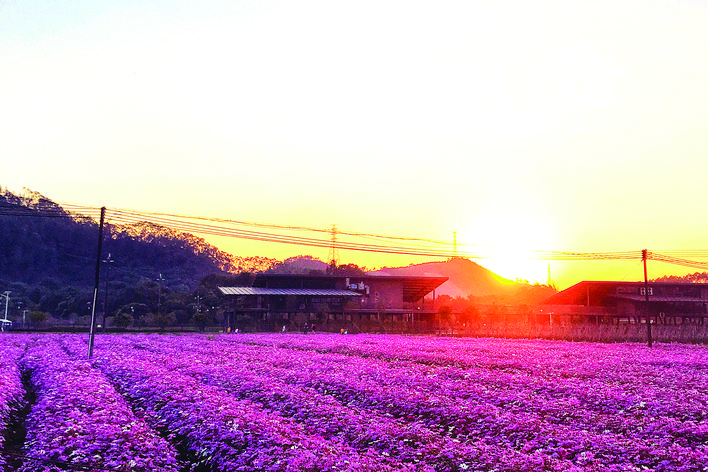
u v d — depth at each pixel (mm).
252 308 102688
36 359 44656
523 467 15641
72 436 18219
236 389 29219
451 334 93750
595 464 15953
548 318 114062
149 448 17844
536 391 28828
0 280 195750
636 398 25391
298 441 17953
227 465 17094
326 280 112875
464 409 22766
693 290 111312
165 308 143875
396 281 115812
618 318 113188
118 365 37594
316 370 36500
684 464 15727
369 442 19094
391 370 36156
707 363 42906
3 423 22844
